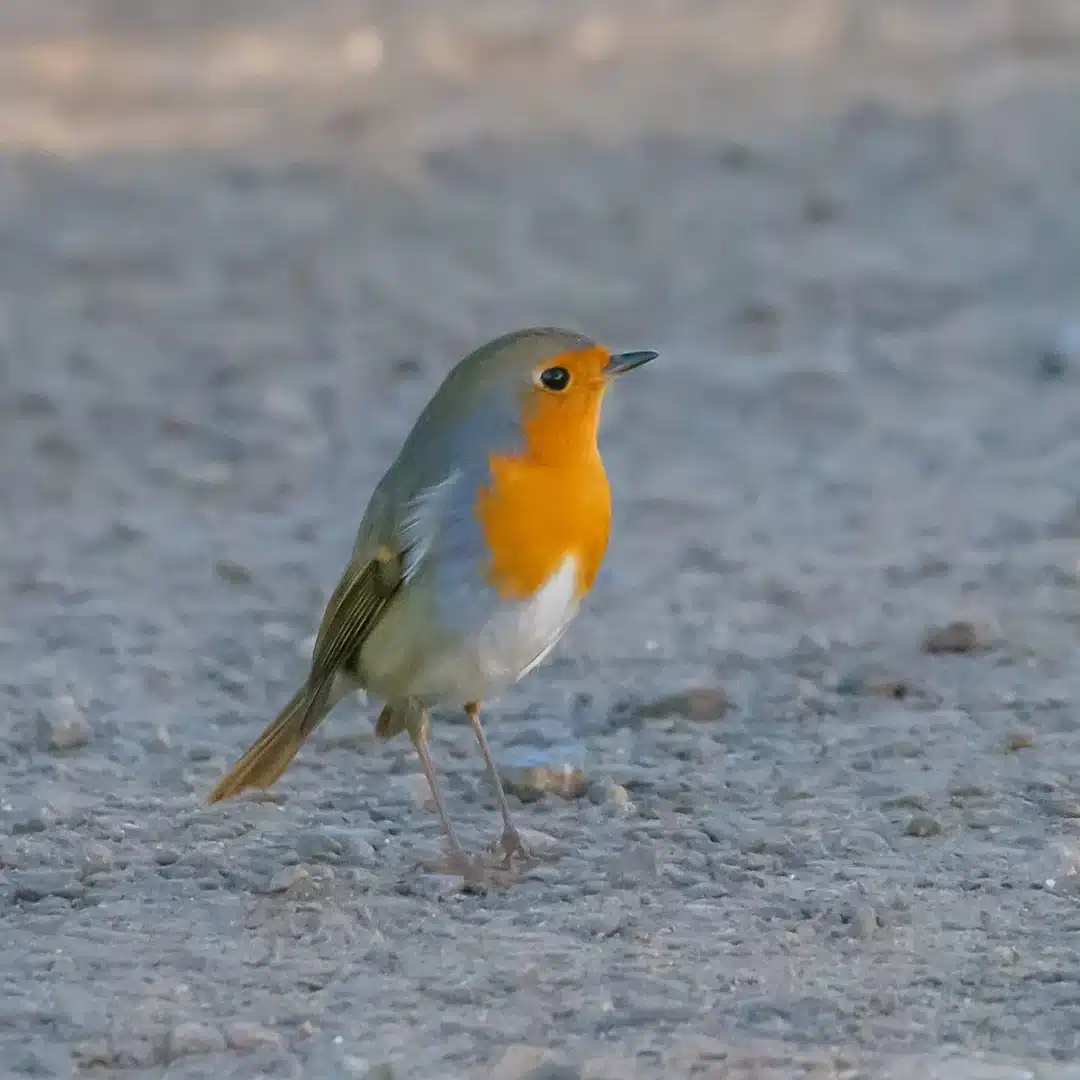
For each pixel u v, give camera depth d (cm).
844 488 1570
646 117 3139
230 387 1947
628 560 1416
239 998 786
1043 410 1759
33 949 838
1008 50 3425
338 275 2397
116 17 3850
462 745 1083
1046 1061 711
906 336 2031
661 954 815
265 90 3362
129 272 2438
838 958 805
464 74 3459
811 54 3516
